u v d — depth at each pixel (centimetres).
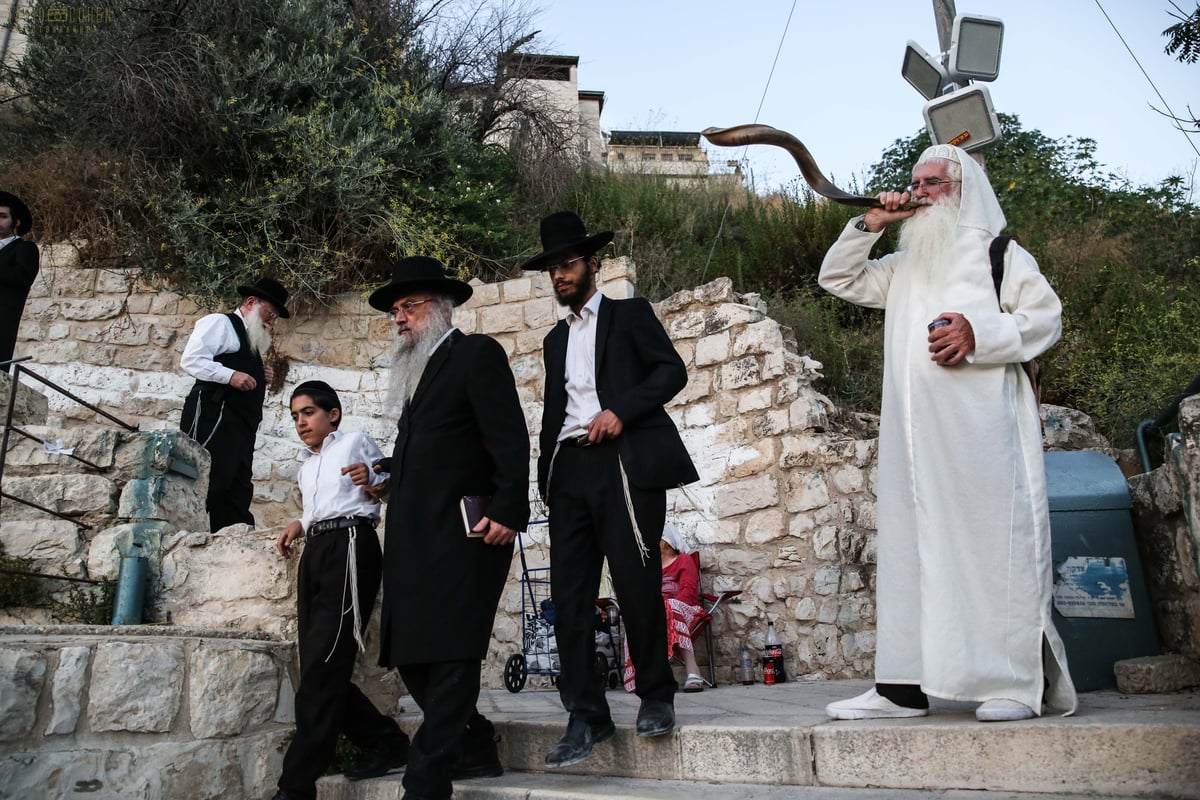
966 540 306
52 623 418
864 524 648
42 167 963
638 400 337
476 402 344
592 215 1105
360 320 922
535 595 778
